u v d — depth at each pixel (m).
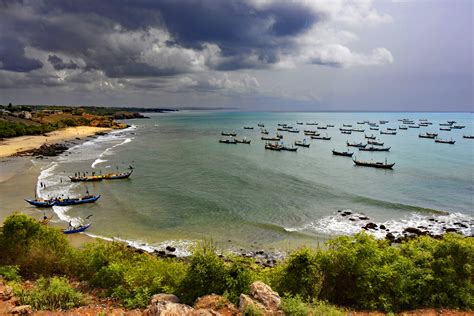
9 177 72.94
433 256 19.27
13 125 150.50
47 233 23.23
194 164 91.06
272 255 37.22
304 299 17.17
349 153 109.38
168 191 62.94
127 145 131.88
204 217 49.12
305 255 18.55
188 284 16.33
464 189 64.50
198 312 12.61
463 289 17.70
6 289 15.79
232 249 38.69
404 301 17.61
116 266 18.56
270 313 13.94
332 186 66.81
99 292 17.78
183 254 36.94
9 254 21.73
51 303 15.40
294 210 52.59
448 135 176.12
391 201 57.00
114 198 58.31
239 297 14.97
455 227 45.88
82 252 22.66
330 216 50.16
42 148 112.44
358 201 57.28
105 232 42.94
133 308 15.52
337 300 18.38
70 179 70.88
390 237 41.59
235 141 140.75
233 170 82.75
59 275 21.06
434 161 96.19
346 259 18.48
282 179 72.81
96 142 141.25
